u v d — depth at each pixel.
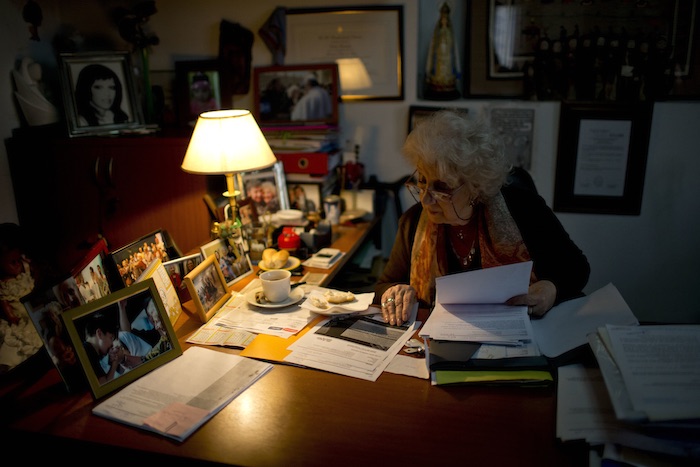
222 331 1.46
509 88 2.45
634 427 1.00
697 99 2.30
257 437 1.05
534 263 1.61
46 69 2.49
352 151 2.68
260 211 2.36
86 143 2.21
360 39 2.52
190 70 2.55
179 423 1.08
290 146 2.45
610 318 1.37
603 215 2.50
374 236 2.71
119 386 1.21
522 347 1.26
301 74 2.57
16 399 1.19
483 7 2.38
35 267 1.45
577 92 2.39
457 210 1.54
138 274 1.51
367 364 1.29
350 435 1.05
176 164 2.16
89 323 1.21
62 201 2.30
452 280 1.40
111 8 2.60
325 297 1.62
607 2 2.29
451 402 1.15
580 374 1.19
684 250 2.48
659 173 2.42
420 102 2.56
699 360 1.07
